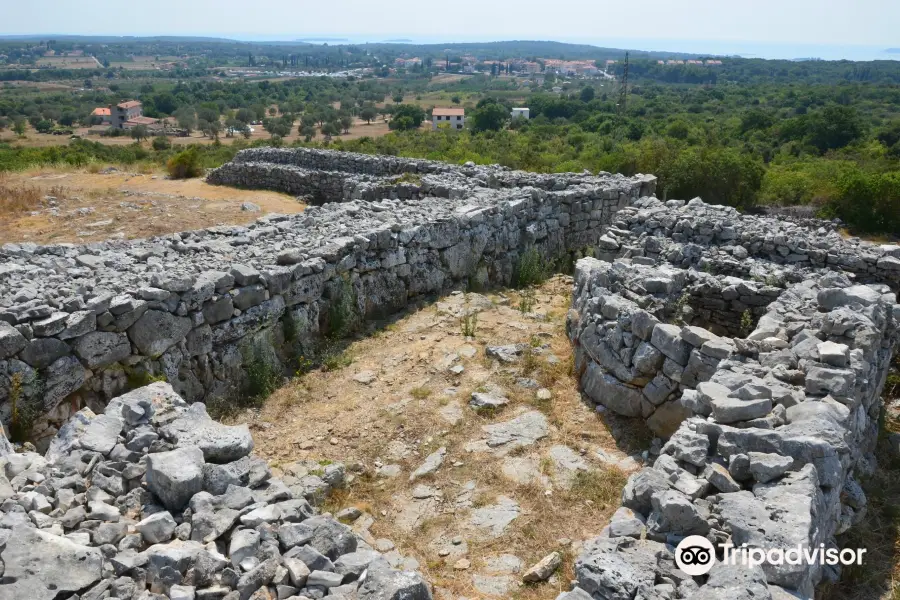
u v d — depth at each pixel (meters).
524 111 99.81
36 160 29.72
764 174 27.72
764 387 5.35
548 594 4.95
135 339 6.91
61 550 3.68
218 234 10.50
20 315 6.25
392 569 4.02
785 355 6.09
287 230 10.44
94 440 5.12
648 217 12.31
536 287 12.80
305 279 8.77
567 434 7.07
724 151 27.42
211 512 4.37
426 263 11.15
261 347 8.18
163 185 22.91
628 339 7.22
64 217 16.41
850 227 23.34
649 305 8.05
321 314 9.23
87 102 136.50
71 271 8.02
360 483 6.31
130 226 15.79
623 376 7.21
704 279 9.30
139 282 7.46
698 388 5.60
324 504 5.98
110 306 6.67
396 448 6.87
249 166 22.80
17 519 3.92
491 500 6.04
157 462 4.64
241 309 7.91
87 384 6.66
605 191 15.64
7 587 3.37
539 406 7.64
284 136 87.81
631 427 7.12
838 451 4.68
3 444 5.22
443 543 5.52
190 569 3.92
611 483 6.24
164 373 7.15
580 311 9.01
